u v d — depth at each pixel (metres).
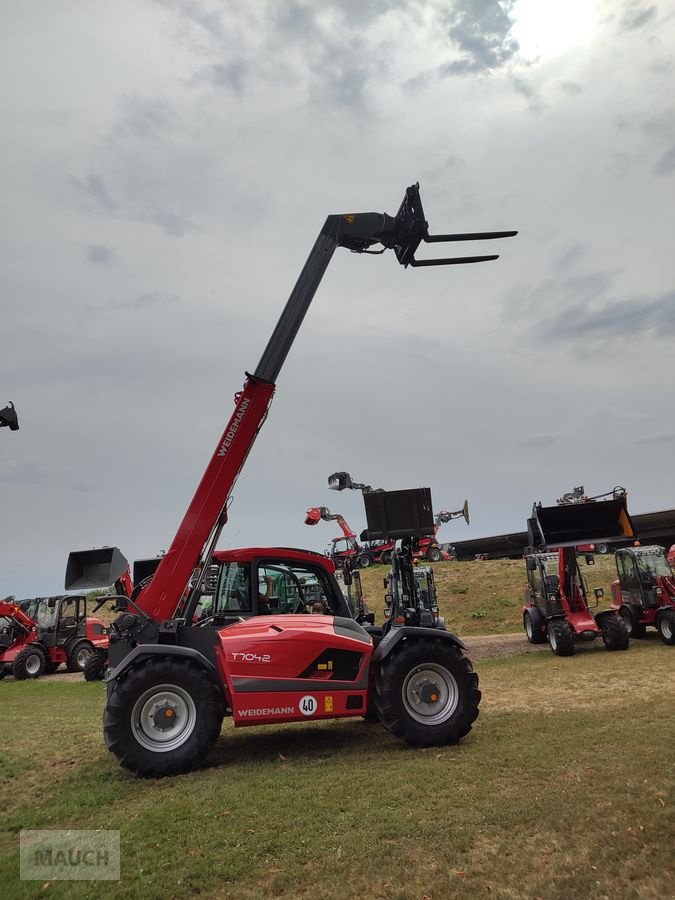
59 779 6.26
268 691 6.45
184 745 6.18
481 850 3.89
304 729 8.12
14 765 6.83
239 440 7.93
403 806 4.73
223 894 3.58
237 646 6.52
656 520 36.94
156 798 5.36
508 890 3.40
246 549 7.76
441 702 6.73
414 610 8.17
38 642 20.05
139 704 6.22
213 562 7.84
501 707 8.42
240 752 6.93
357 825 4.39
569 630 13.94
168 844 4.27
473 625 23.09
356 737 7.42
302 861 3.91
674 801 4.34
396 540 8.49
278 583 7.90
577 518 13.03
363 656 6.80
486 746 6.38
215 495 7.75
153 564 13.74
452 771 5.54
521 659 14.05
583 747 5.96
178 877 3.78
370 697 7.03
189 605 7.50
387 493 8.31
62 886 3.76
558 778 5.10
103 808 5.23
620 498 13.66
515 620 23.08
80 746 7.73
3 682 18.61
